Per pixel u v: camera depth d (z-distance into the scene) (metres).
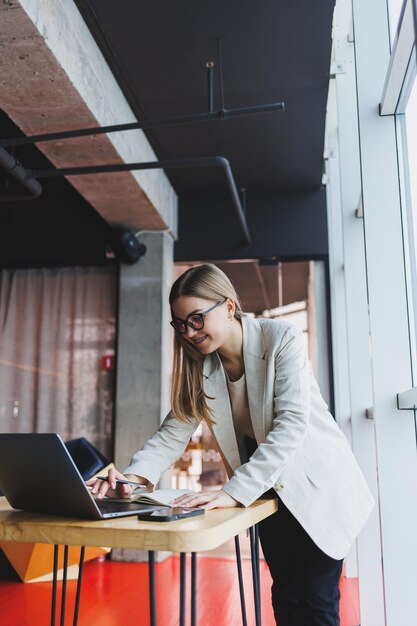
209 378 1.77
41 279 5.82
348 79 3.64
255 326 1.76
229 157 5.06
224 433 1.76
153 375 5.33
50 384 5.59
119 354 5.42
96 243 5.68
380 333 2.47
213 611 3.44
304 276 5.67
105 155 4.07
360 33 2.72
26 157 4.84
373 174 2.58
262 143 4.82
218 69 3.86
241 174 5.39
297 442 1.55
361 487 1.73
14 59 3.01
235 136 4.71
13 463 1.29
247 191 5.76
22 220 5.84
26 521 1.19
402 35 2.19
